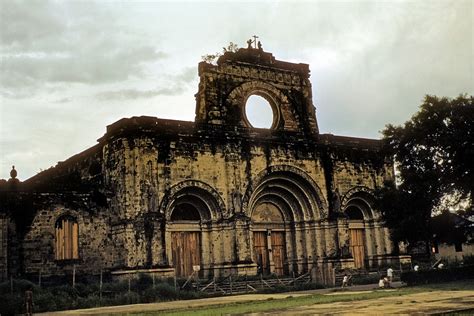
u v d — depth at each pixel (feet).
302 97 178.40
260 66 170.91
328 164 176.04
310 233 173.27
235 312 83.35
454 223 137.80
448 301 82.89
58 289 121.60
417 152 133.49
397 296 99.35
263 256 168.66
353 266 170.91
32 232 135.23
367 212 186.80
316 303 93.61
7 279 128.57
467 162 126.82
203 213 156.66
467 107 127.65
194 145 152.56
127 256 139.13
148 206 142.00
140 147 144.25
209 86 159.63
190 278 139.33
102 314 90.43
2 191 133.80
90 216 144.05
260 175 161.48
